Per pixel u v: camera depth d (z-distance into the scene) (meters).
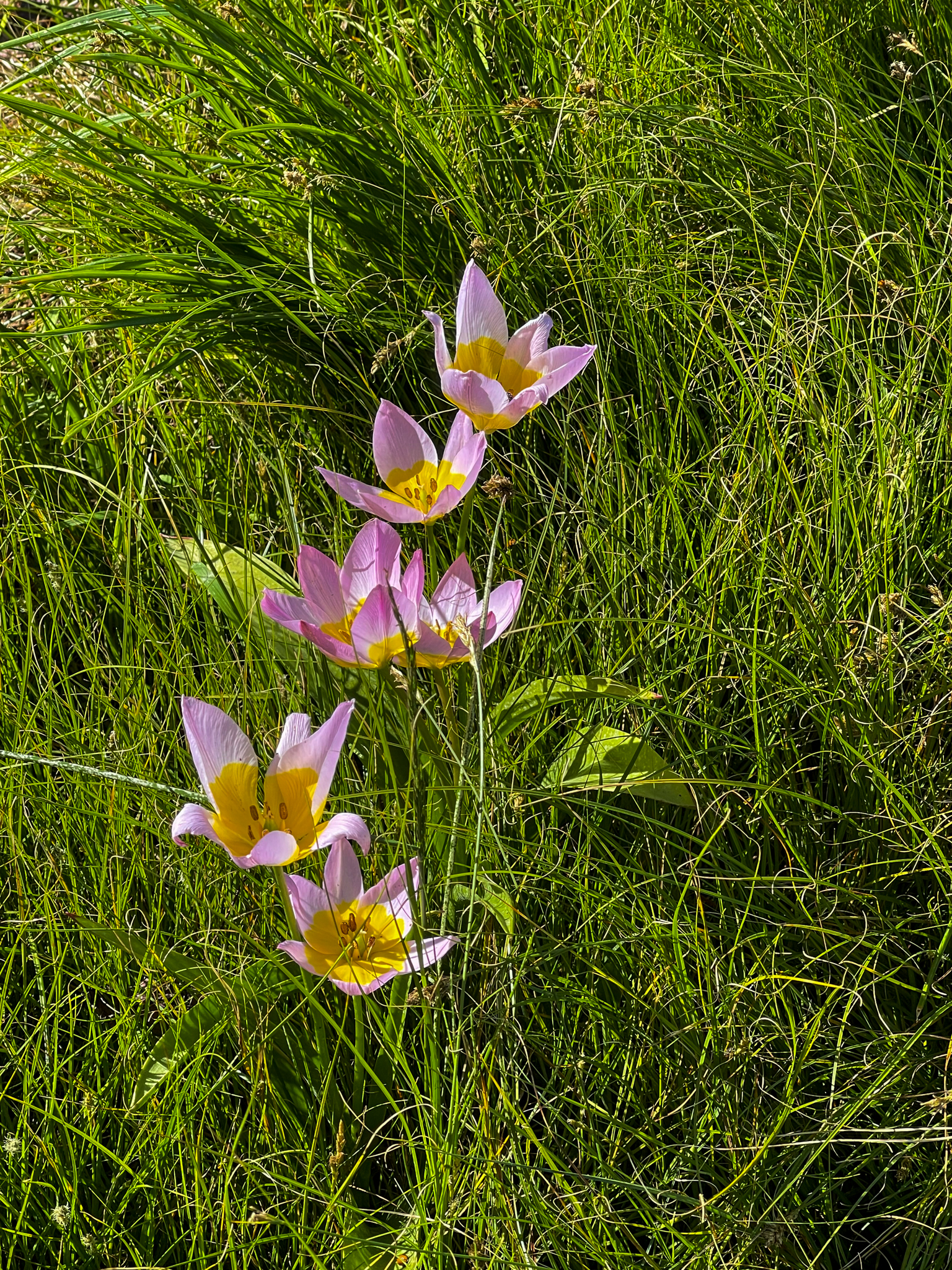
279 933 1.34
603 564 1.46
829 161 1.62
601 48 1.73
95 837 1.38
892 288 1.52
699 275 1.59
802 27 1.71
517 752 1.40
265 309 1.57
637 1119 1.29
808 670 1.42
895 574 1.45
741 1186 1.26
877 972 1.32
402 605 1.25
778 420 1.52
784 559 1.41
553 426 1.55
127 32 1.63
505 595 1.30
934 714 1.38
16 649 1.50
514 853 1.32
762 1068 1.31
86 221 1.64
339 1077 1.31
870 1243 1.27
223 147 1.66
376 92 1.69
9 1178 1.26
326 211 1.60
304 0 1.77
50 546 1.53
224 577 1.44
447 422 1.58
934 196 1.64
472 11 1.68
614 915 1.31
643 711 1.40
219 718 1.22
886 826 1.37
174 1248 1.26
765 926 1.33
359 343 1.60
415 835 1.28
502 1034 1.28
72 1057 1.32
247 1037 1.29
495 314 1.35
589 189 1.58
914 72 1.63
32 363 1.67
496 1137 1.26
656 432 1.52
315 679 1.41
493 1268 1.23
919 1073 1.30
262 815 1.23
